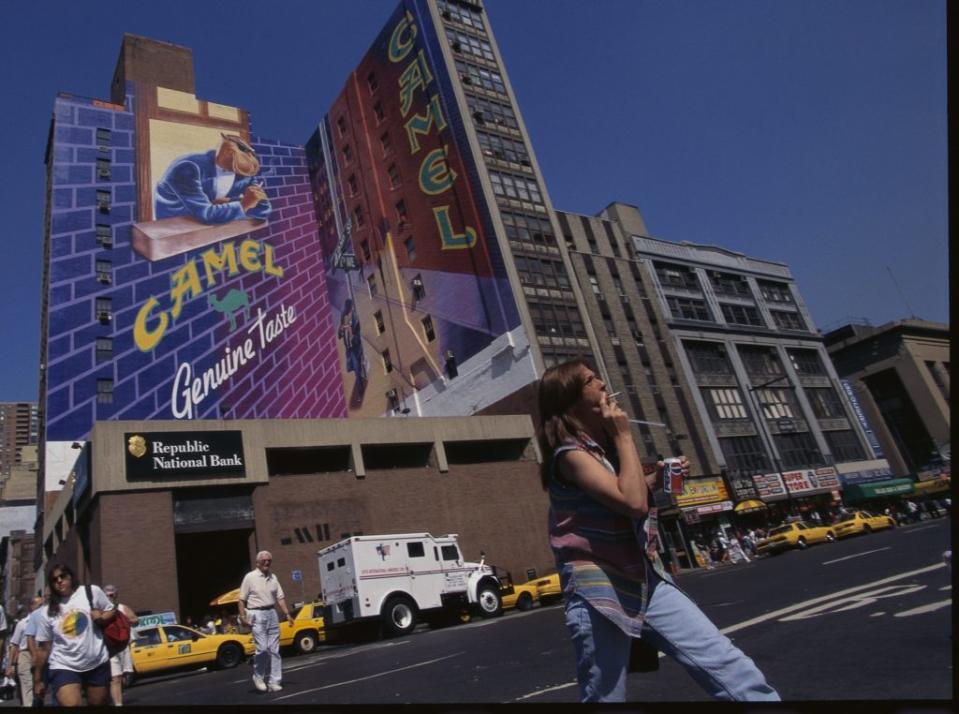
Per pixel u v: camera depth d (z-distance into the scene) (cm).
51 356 4359
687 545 4169
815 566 1647
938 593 774
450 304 4650
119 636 621
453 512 3512
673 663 643
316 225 6219
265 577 921
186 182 5519
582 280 4741
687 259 5684
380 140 5553
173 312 4984
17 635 1009
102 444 2706
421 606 1938
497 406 4206
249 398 5106
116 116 5400
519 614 2017
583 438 240
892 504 5375
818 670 496
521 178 4825
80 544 3005
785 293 6388
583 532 233
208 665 1922
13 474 8262
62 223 4769
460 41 5194
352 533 3162
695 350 5225
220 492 2942
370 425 3478
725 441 4881
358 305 5522
